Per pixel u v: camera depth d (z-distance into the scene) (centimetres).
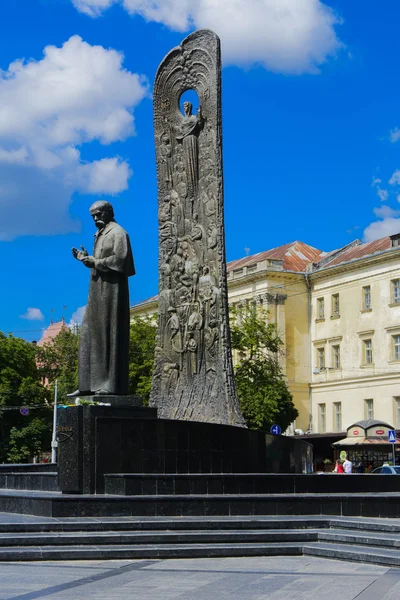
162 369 2381
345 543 1377
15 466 2416
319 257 7900
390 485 1877
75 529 1392
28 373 6212
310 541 1418
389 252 6556
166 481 1647
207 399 2261
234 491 1695
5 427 5975
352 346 6919
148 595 1006
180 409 2306
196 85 2430
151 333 5219
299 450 2034
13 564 1253
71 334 9038
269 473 1895
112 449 1695
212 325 2283
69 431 1683
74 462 1672
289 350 7281
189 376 2319
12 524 1376
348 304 6981
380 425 4856
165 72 2486
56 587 1061
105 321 1817
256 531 1434
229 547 1349
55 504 1506
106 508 1514
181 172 2425
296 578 1127
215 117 2367
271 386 5272
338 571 1190
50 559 1288
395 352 6538
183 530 1425
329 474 1822
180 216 2414
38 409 6022
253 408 5209
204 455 1802
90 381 1822
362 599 973
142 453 1723
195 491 1662
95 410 1700
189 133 2411
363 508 1617
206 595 1005
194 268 2356
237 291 7569
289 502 1591
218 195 2328
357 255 7112
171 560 1305
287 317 7300
